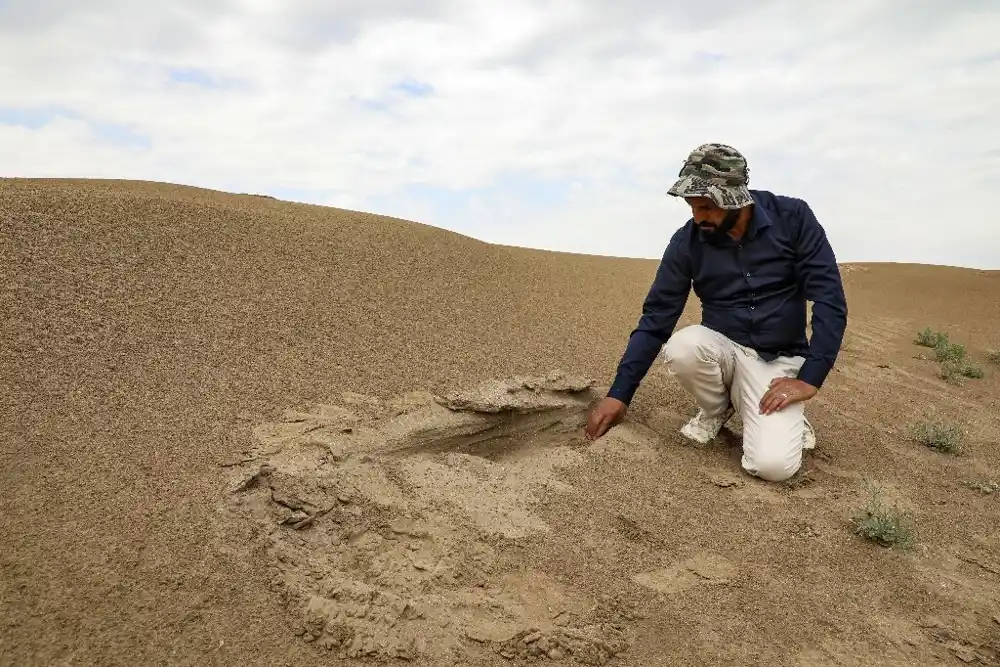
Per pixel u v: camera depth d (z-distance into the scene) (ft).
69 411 9.26
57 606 6.59
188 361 11.02
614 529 9.25
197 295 12.94
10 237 12.58
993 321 29.73
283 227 17.28
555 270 22.86
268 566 7.48
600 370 14.73
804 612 7.98
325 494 8.71
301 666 6.53
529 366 14.01
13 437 8.57
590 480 10.48
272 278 14.52
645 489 10.37
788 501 10.50
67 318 11.13
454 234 22.67
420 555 8.23
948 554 9.47
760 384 11.38
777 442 10.91
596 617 7.59
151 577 7.05
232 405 10.25
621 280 24.23
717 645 7.35
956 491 11.59
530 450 11.94
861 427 14.15
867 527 9.56
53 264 12.31
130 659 6.27
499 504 9.37
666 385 14.74
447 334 14.65
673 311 12.08
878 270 42.14
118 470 8.41
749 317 11.50
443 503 9.11
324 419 10.34
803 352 11.88
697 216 10.78
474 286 18.10
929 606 8.29
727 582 8.38
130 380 10.20
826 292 11.05
